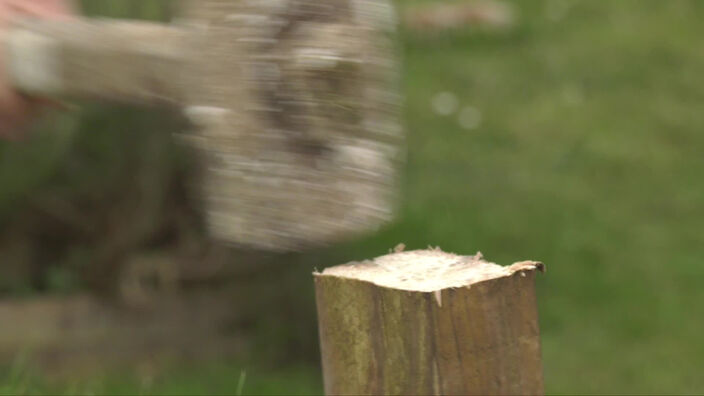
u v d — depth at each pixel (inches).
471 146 749.9
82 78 153.6
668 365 545.6
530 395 151.9
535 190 698.8
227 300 554.6
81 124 515.5
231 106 133.8
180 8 146.7
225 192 136.3
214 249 543.8
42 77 157.4
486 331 149.3
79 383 462.3
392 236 610.5
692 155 749.3
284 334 549.3
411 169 709.9
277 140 133.2
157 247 552.7
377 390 153.0
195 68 138.0
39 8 167.2
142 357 533.3
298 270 564.7
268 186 134.0
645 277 625.6
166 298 546.9
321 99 131.6
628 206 689.0
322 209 134.0
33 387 324.2
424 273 154.8
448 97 812.6
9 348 516.7
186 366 530.3
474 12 924.6
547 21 944.9
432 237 619.2
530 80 844.0
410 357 149.3
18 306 532.7
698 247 650.2
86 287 548.7
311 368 533.0
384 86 133.9
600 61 871.7
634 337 573.3
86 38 151.9
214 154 136.2
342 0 131.4
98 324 534.9
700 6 976.3
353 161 133.2
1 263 554.3
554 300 609.3
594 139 764.0
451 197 676.1
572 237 653.9
